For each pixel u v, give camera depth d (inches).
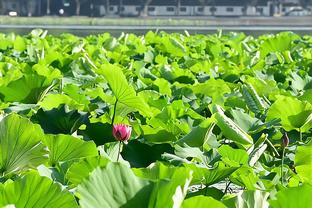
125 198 102.7
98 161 133.7
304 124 207.3
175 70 366.3
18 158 146.7
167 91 297.0
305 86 320.5
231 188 183.5
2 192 111.5
